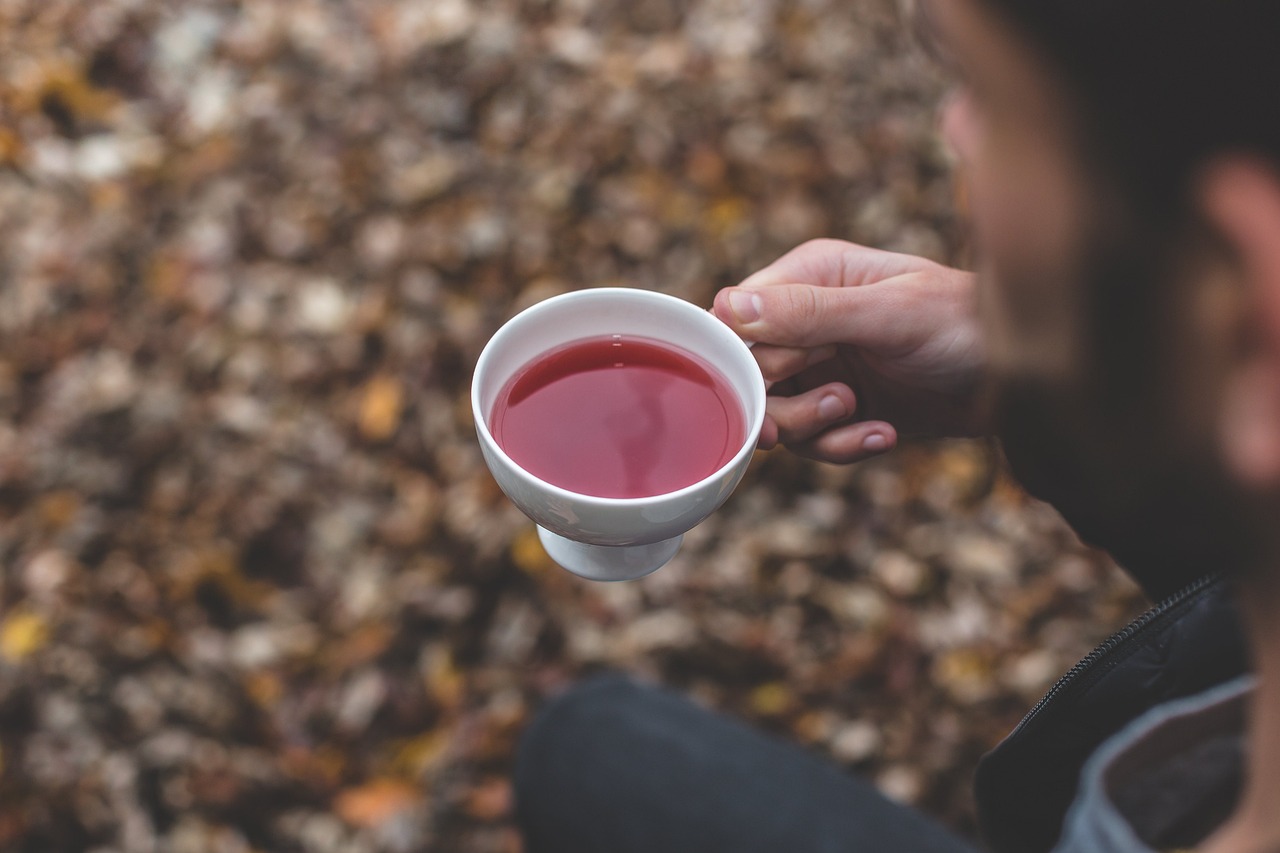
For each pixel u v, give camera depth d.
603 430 1.03
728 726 1.29
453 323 2.84
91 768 2.17
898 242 3.07
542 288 2.93
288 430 2.65
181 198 3.00
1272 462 0.39
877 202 3.13
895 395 1.37
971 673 2.39
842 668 2.41
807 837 1.16
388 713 2.31
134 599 2.38
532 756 1.30
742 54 3.40
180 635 2.36
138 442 2.58
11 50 3.18
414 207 3.04
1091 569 2.52
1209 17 0.34
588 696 1.34
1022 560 2.54
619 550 1.21
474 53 3.36
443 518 2.55
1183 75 0.35
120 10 3.36
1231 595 0.80
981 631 2.45
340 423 2.68
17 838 2.08
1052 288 0.41
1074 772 0.92
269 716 2.29
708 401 1.05
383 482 2.60
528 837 1.28
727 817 1.19
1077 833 0.63
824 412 1.27
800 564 2.54
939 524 2.60
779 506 2.61
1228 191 0.35
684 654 2.41
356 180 3.08
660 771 1.23
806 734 2.32
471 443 2.68
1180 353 0.39
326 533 2.52
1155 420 0.42
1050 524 2.59
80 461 2.54
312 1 3.47
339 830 2.17
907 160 3.22
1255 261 0.36
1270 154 0.35
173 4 3.42
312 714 2.30
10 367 2.64
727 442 1.03
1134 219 0.37
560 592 2.47
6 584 2.35
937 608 2.50
